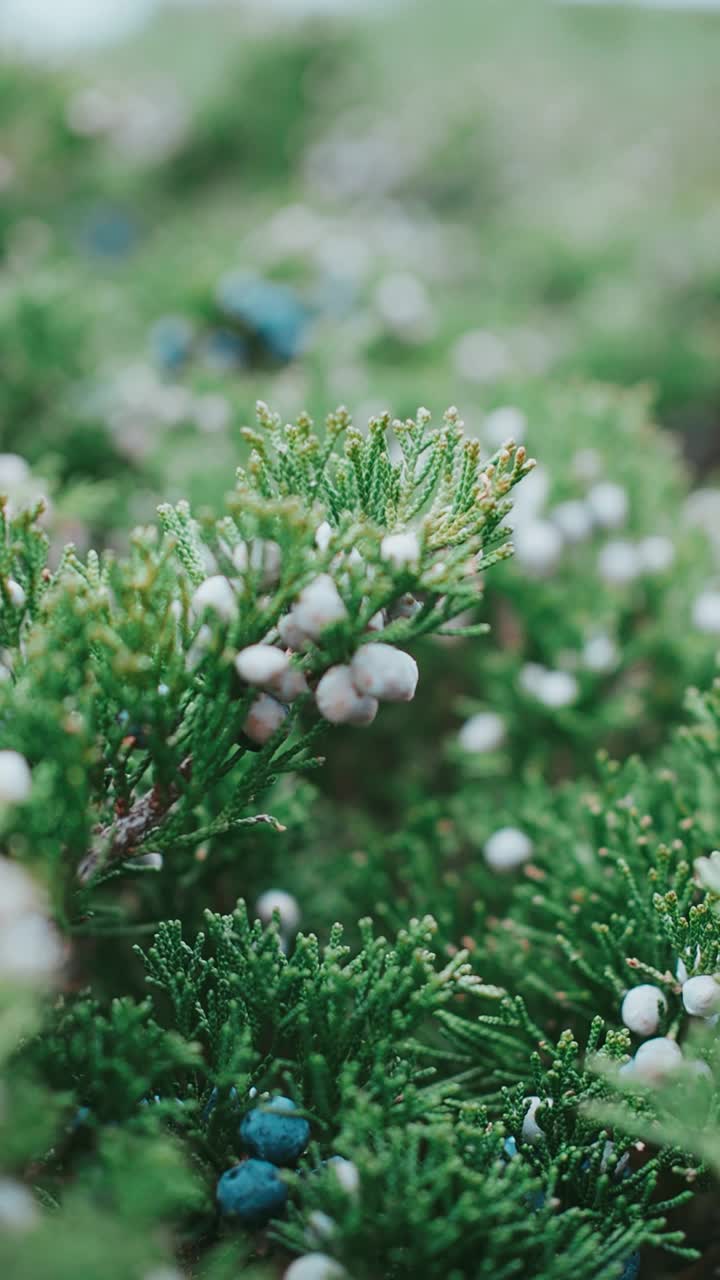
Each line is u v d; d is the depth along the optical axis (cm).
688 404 56
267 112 76
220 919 19
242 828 22
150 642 17
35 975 16
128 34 99
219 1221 18
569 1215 18
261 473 18
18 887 16
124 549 31
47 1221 16
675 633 28
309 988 19
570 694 27
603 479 31
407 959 20
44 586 19
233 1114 18
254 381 39
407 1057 21
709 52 115
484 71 111
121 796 18
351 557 18
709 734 23
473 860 26
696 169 96
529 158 96
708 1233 21
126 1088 17
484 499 18
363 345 44
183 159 75
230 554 18
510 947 22
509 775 28
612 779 23
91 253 60
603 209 74
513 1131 19
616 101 106
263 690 18
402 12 120
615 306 59
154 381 37
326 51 82
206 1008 20
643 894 21
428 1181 18
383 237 62
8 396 35
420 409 18
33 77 54
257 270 47
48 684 17
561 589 29
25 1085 16
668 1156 19
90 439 34
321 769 30
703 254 64
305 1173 18
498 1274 17
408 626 18
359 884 24
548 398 35
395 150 81
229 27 96
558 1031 21
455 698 32
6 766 16
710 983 19
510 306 63
